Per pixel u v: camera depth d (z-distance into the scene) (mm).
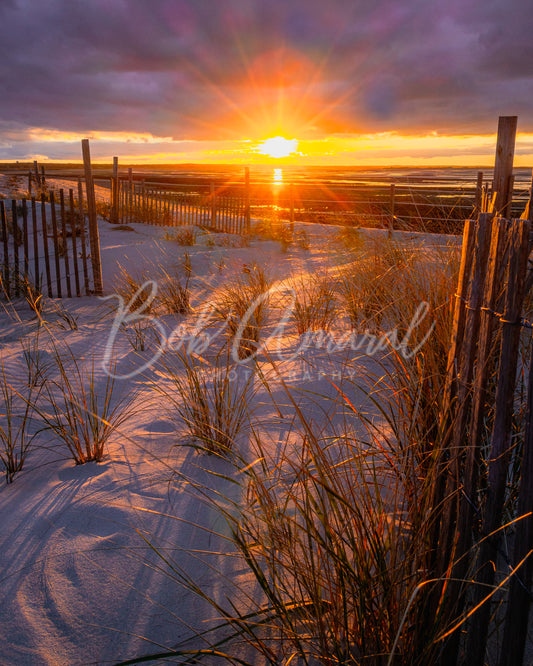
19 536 1985
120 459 2604
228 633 1604
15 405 3240
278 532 1726
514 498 1913
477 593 1394
